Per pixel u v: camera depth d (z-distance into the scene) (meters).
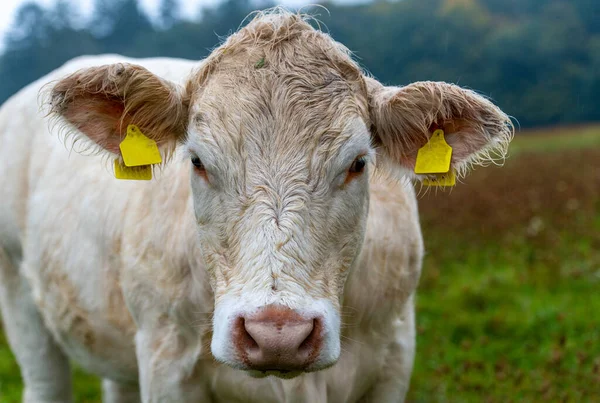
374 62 65.38
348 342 3.94
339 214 3.32
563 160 19.11
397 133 3.60
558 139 33.84
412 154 3.66
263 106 3.31
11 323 5.60
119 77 3.40
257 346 2.99
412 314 4.31
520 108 66.38
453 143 3.59
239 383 3.92
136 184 4.30
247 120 3.29
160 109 3.52
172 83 3.56
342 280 3.39
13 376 7.09
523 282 8.20
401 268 4.09
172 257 3.96
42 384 5.48
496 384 5.89
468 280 8.29
